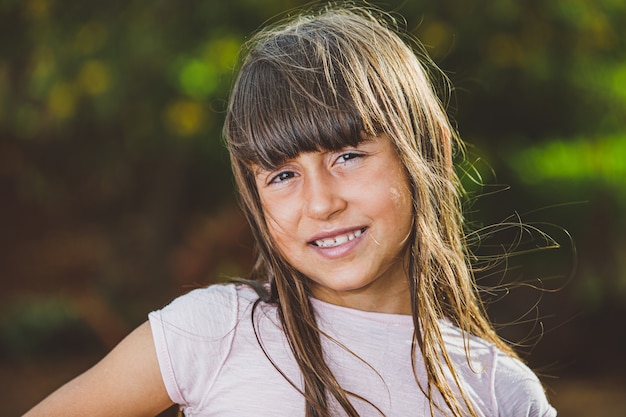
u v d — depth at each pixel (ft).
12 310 20.95
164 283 22.85
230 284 4.97
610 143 22.36
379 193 4.50
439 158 5.02
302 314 4.69
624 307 19.97
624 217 21.12
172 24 17.62
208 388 4.62
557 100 21.72
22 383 18.45
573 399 18.15
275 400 4.56
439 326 4.94
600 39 19.66
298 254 4.60
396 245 4.61
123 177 24.50
